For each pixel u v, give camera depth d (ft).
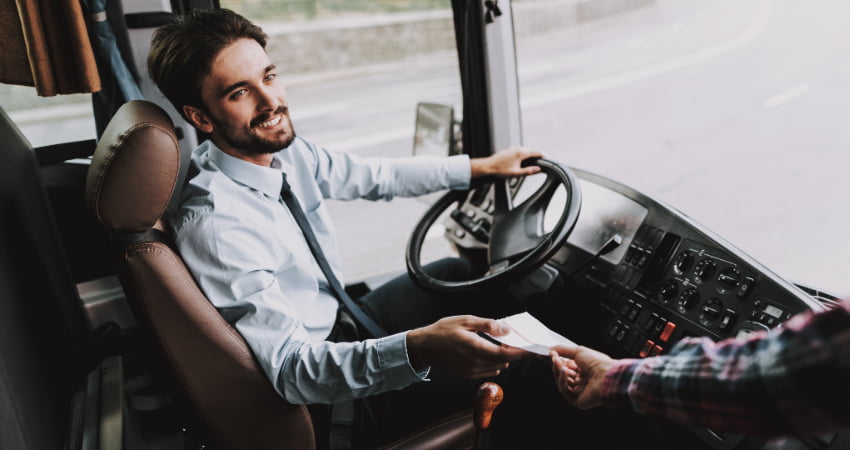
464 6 5.72
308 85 19.02
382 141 12.63
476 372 3.25
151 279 3.17
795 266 3.84
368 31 16.83
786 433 1.57
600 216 4.66
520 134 6.23
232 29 3.57
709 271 3.75
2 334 3.38
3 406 3.03
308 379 3.39
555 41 6.53
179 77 3.57
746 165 4.60
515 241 4.69
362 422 4.07
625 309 4.17
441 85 6.49
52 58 4.49
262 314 3.47
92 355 5.26
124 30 5.00
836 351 1.40
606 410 4.43
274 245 3.72
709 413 1.73
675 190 4.92
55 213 5.69
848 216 3.89
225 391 3.40
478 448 3.80
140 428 5.18
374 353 3.38
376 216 9.33
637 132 6.20
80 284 5.90
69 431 4.20
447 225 5.83
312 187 4.65
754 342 1.67
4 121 4.75
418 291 5.37
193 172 3.97
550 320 4.78
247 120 3.68
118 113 3.51
